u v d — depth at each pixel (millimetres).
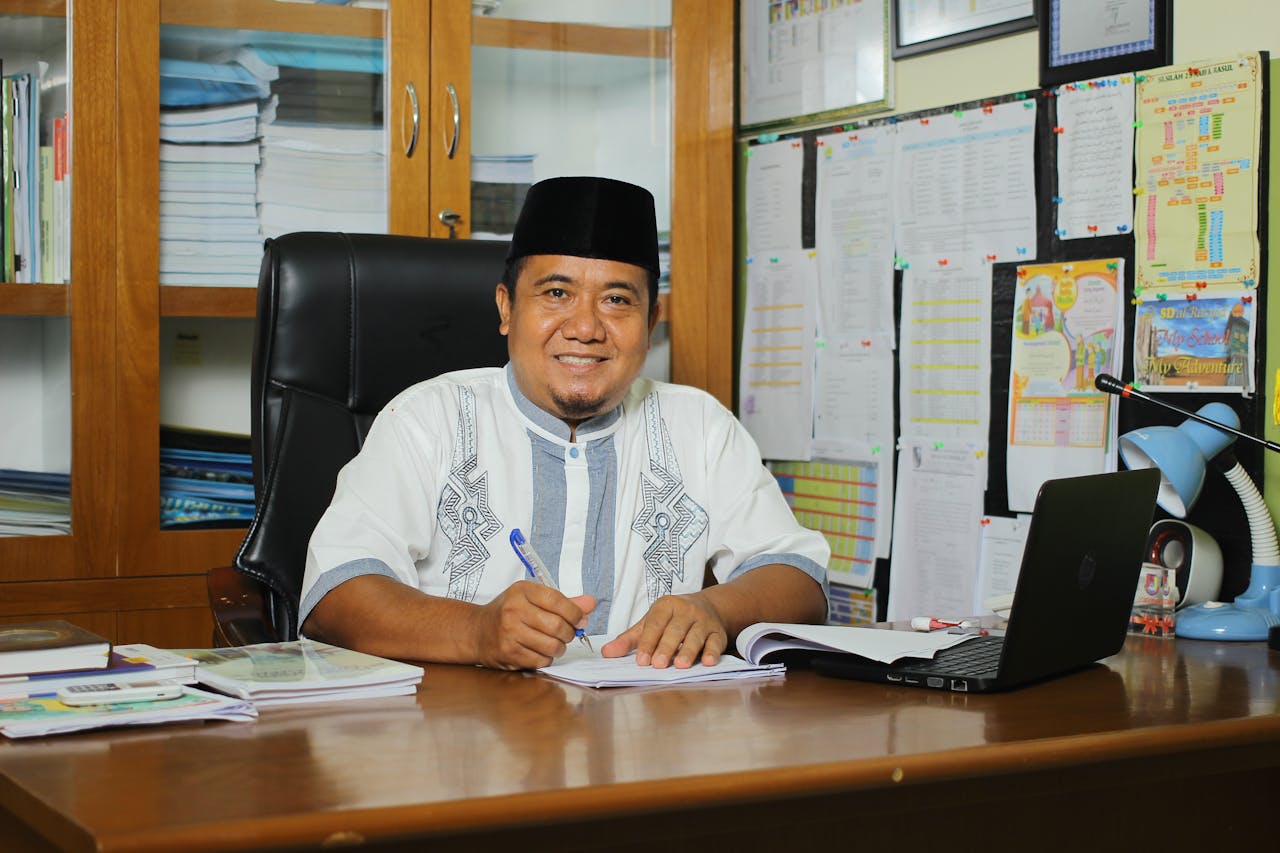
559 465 1630
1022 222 2141
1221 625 1546
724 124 2562
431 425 1601
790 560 1601
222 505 2227
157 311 2166
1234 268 1850
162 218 2178
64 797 763
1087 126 2037
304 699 1088
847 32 2467
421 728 974
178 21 2178
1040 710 1072
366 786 789
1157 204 1940
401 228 2326
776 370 2633
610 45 2486
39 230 2111
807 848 970
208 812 729
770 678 1228
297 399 1687
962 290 2242
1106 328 2016
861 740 935
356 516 1499
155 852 682
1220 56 1863
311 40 2268
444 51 2344
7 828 844
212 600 1619
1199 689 1196
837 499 2496
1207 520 1862
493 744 916
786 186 2604
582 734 954
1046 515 1131
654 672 1222
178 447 2195
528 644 1229
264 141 2240
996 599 1688
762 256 2666
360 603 1390
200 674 1129
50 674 1057
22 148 2104
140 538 2166
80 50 2109
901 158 2354
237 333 2238
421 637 1321
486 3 2375
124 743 914
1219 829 1195
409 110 2322
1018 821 1062
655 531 1664
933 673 1174
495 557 1591
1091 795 1107
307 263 1707
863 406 2438
